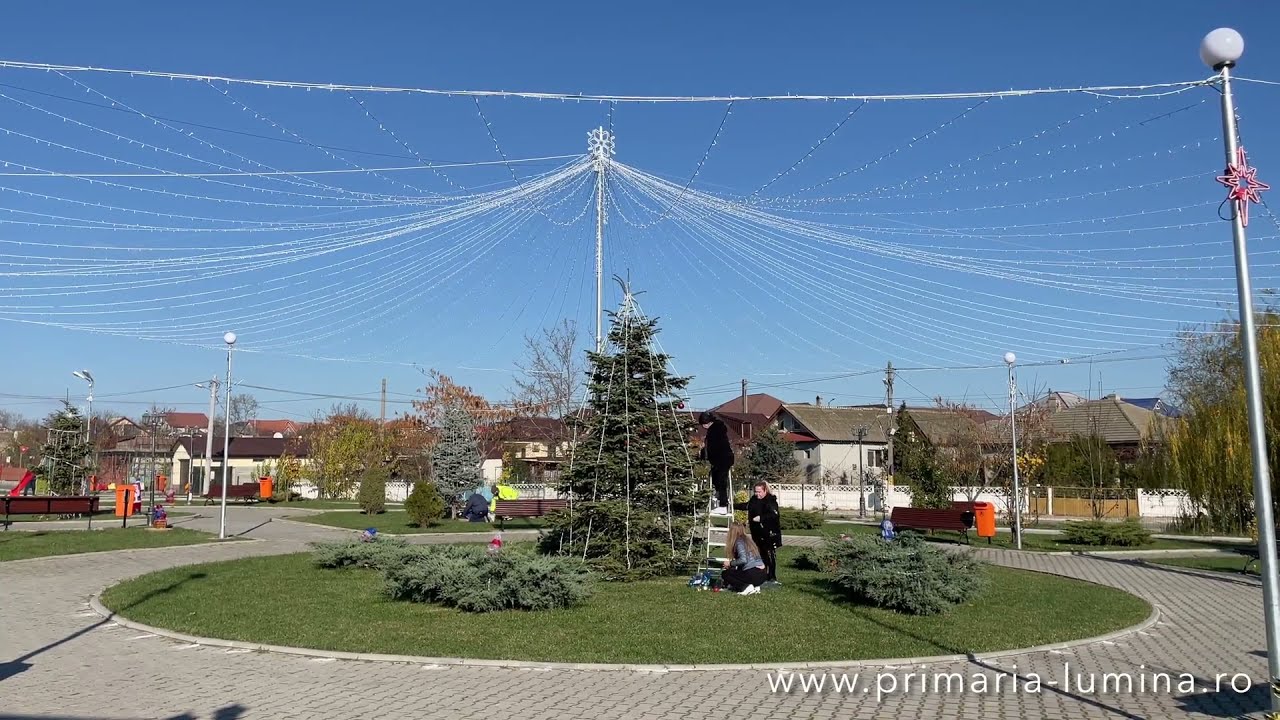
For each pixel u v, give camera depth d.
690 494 15.80
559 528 15.92
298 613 12.09
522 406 44.56
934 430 59.38
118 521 30.92
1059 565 20.41
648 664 9.17
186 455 65.81
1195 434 31.33
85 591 14.62
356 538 20.48
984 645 10.36
